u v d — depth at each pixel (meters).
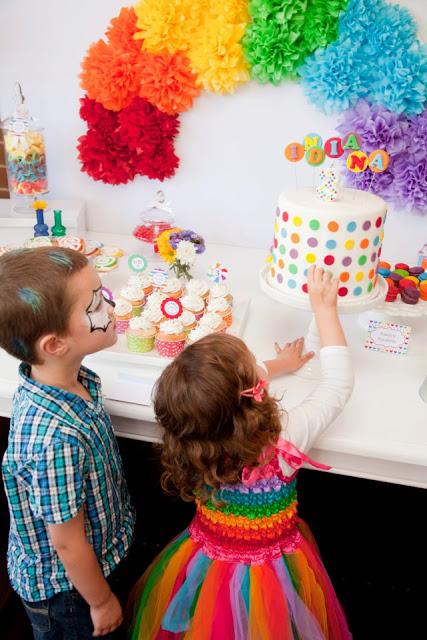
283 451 0.98
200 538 1.11
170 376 0.94
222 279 1.50
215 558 1.08
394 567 1.64
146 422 1.20
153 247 1.81
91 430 0.96
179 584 1.12
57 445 0.88
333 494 1.89
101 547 1.04
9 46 1.70
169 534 1.70
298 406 1.06
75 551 0.93
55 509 0.89
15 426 0.93
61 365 0.95
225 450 0.94
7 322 0.88
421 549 1.70
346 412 1.15
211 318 1.28
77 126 1.79
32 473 0.89
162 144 1.71
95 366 1.24
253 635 1.05
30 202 1.89
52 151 1.84
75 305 0.91
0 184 1.93
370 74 1.51
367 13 1.43
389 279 1.43
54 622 1.06
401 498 1.88
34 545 1.01
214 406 0.91
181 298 1.38
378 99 1.53
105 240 1.86
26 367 0.98
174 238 1.63
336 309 1.12
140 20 1.54
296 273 1.17
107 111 1.69
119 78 1.61
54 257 0.90
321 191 1.16
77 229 1.82
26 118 1.71
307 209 1.10
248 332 1.40
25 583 1.02
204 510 1.08
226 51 1.52
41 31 1.66
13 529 1.05
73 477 0.90
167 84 1.60
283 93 1.61
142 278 1.44
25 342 0.89
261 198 1.78
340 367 1.08
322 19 1.45
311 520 1.79
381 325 1.33
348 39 1.46
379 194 1.64
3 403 1.25
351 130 1.57
